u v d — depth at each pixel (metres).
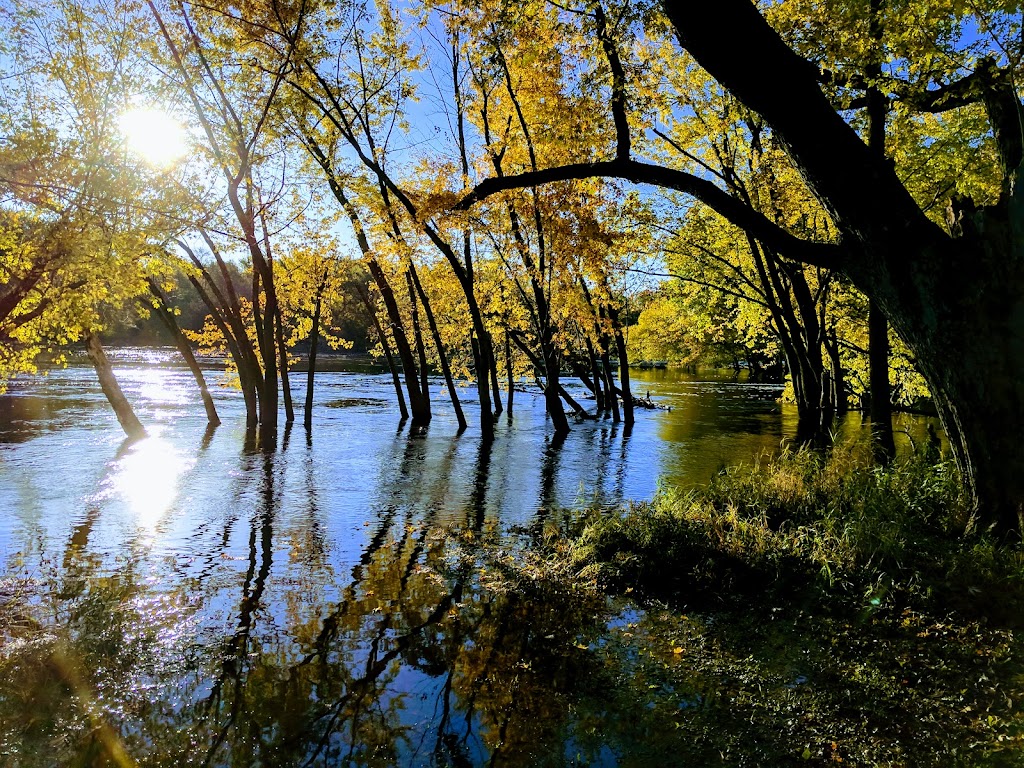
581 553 7.38
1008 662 4.53
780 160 14.77
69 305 9.50
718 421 25.17
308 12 14.27
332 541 8.55
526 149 17.16
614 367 66.00
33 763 3.76
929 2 8.59
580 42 9.80
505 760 3.80
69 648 5.22
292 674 4.88
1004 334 6.27
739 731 3.98
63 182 7.66
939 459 9.62
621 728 4.09
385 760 3.82
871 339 12.33
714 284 23.05
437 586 6.76
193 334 22.06
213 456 15.45
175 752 3.91
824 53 9.52
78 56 9.10
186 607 6.16
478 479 13.27
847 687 4.41
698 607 5.96
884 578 6.07
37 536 8.56
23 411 22.56
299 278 21.14
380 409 27.72
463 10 12.56
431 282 23.41
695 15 6.57
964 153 13.30
